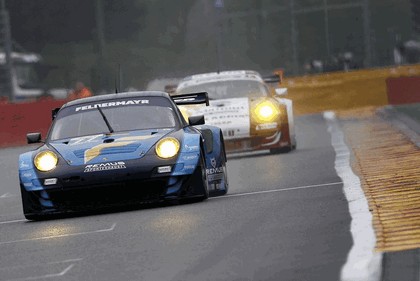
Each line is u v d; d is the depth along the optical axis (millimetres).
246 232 29469
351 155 53719
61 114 40844
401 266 22625
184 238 29297
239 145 59156
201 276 23609
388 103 114312
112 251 28219
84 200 37000
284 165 51938
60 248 29719
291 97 115625
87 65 199125
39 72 198125
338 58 187625
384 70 122562
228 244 27656
